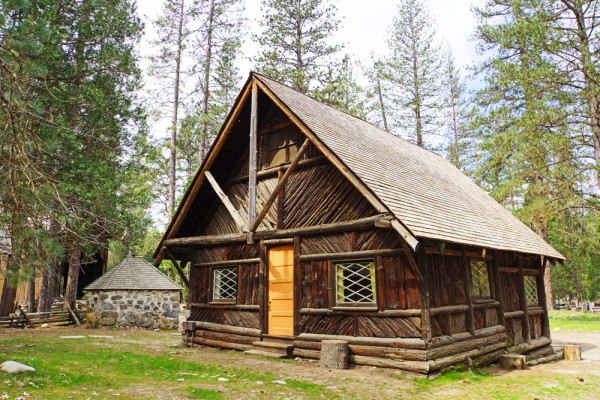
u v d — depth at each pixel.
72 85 15.26
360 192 8.48
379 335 8.35
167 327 15.98
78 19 15.81
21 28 6.82
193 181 11.75
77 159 14.30
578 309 34.19
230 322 11.20
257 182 11.66
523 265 12.72
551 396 6.61
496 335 10.12
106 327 15.71
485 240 9.79
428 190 10.81
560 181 20.52
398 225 7.57
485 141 22.81
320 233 9.66
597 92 18.44
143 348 10.67
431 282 8.32
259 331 10.34
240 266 11.30
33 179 6.40
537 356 11.67
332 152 8.80
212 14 25.95
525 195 21.78
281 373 7.74
